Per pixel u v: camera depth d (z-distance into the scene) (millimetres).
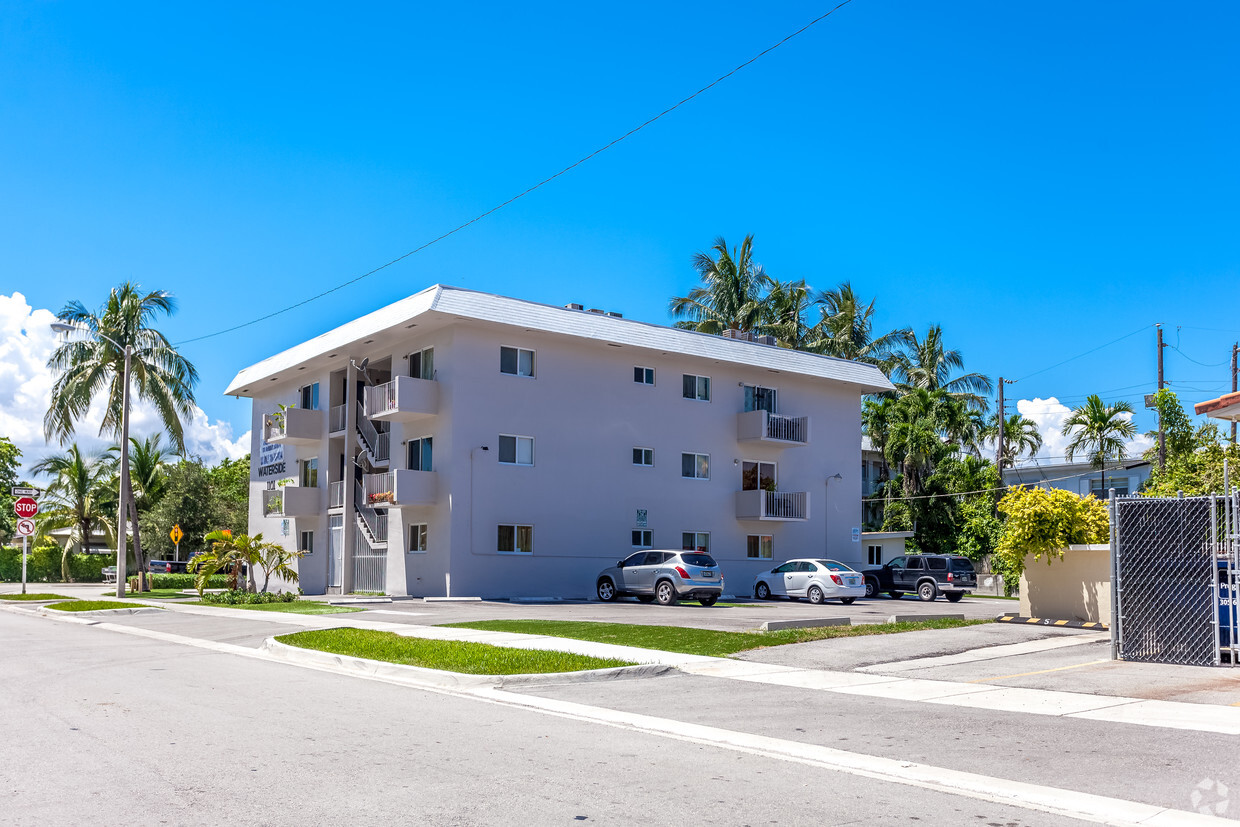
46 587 46031
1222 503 14641
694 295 54562
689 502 36188
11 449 65250
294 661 15117
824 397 41250
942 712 10266
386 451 35062
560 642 16438
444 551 30797
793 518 37969
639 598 32188
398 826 5777
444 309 29875
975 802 6645
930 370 56062
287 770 7172
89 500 53000
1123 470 52812
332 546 37344
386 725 9227
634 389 35219
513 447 32094
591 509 33531
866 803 6562
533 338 32938
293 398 41281
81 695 10797
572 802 6414
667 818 6078
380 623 20578
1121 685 11906
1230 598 13531
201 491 56250
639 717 9977
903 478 50719
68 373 39625
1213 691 11305
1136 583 14336
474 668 12992
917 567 36062
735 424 38031
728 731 9203
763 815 6199
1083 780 7234
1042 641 16719
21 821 5766
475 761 7637
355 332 34094
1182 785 7074
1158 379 43312
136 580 38969
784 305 54125
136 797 6324
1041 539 19734
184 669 13570
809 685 12352
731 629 19078
